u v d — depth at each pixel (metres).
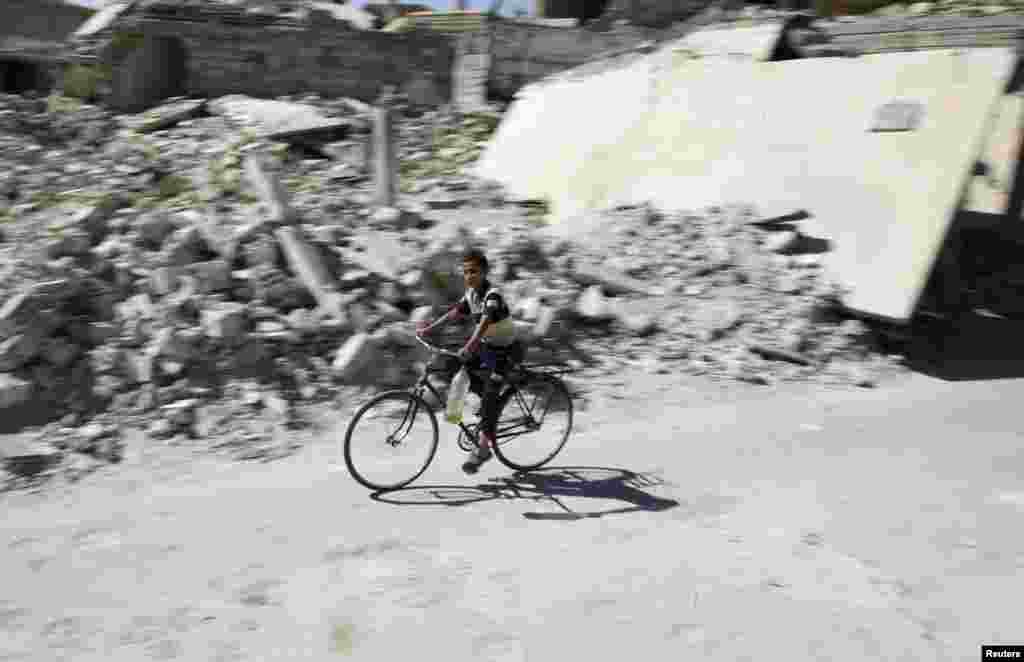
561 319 9.40
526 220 14.11
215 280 8.23
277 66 21.89
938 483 6.09
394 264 9.16
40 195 13.83
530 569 4.65
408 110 22.28
